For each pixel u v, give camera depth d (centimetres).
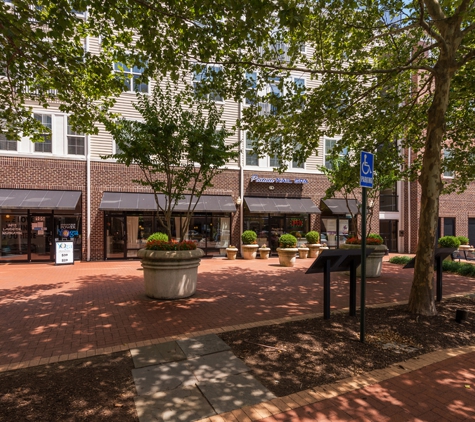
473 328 518
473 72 782
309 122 725
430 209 586
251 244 1599
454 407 294
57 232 1458
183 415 278
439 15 589
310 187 1816
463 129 951
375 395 314
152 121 704
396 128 969
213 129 745
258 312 609
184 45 590
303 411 286
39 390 320
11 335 486
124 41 638
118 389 323
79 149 1476
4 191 1354
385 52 869
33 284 902
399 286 884
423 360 394
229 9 465
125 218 1534
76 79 719
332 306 655
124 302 685
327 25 720
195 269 751
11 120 761
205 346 430
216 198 1636
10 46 539
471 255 1563
